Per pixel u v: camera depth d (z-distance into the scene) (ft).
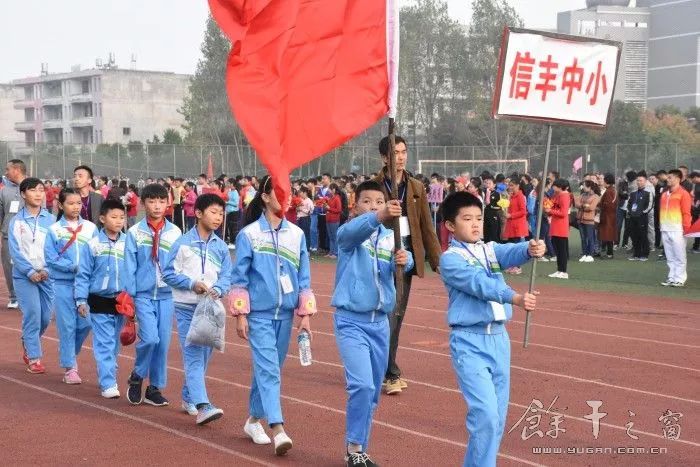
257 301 22.36
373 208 21.90
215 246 25.89
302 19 22.21
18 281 33.06
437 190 81.61
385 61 22.26
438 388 29.94
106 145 148.66
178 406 27.78
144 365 27.45
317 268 74.08
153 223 27.43
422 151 143.33
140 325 27.22
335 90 22.31
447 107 201.05
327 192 87.35
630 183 87.35
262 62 22.16
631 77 302.86
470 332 18.66
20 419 26.07
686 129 235.81
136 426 25.27
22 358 35.91
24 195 34.09
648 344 38.22
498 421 18.19
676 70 295.07
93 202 40.63
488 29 195.52
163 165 147.33
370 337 21.33
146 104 289.33
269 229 22.49
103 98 284.00
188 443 23.53
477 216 19.06
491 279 18.26
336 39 22.29
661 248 84.89
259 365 22.29
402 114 191.21
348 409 20.89
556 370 32.83
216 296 24.75
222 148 147.84
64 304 30.89
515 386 30.22
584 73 20.83
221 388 30.07
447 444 23.41
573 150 130.93
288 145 22.09
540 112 20.61
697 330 41.81
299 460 22.03
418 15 196.13
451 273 18.65
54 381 31.48
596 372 32.53
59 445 23.35
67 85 298.15
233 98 22.07
